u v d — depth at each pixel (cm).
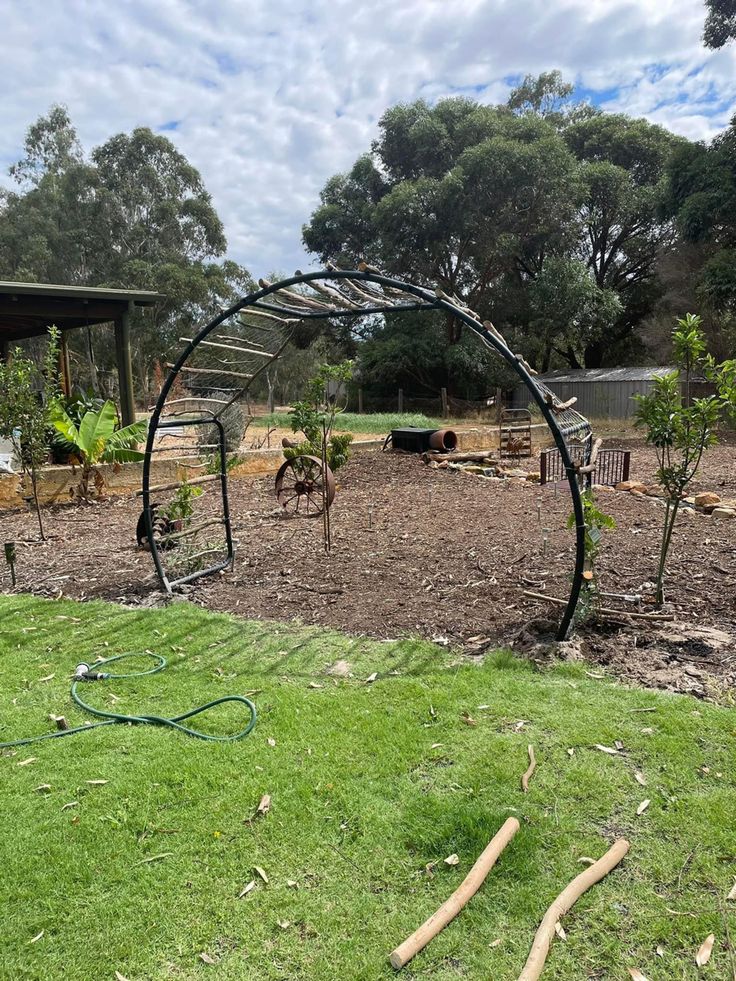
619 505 851
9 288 1099
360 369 3209
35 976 185
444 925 198
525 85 3691
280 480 819
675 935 195
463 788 264
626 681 352
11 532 773
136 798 263
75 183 3644
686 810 246
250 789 267
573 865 222
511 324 3198
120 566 611
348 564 597
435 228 2942
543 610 458
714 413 406
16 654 416
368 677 367
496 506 869
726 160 2273
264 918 204
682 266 2639
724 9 2338
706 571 532
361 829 242
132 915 206
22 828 247
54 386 920
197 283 3397
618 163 3409
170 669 389
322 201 3578
